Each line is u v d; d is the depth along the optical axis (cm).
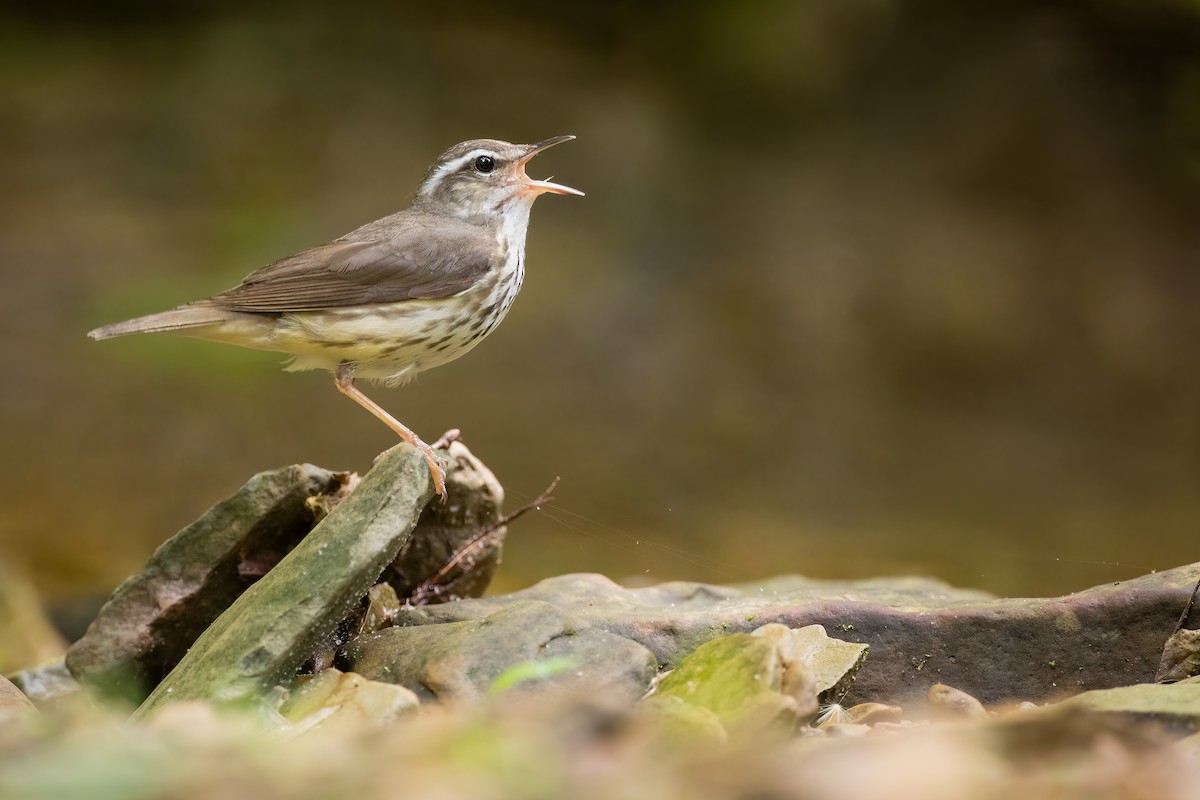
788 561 1336
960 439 1797
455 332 816
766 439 1766
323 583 548
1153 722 449
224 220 2273
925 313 2041
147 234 2219
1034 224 2198
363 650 598
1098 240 2148
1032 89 2275
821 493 1585
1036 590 1234
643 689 541
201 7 2720
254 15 2706
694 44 2477
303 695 543
